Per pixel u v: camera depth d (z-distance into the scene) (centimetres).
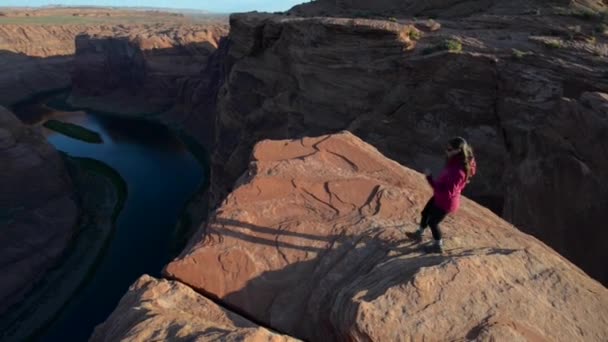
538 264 686
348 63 2973
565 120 1603
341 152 1086
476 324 573
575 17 2750
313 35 3172
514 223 1723
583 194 1441
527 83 2195
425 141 2583
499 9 3300
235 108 4394
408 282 616
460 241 765
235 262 761
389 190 923
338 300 644
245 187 945
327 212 870
